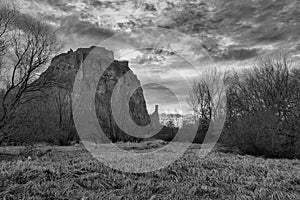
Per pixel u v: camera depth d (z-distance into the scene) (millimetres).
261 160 16188
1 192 8438
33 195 8438
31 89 19125
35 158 15086
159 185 10000
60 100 23406
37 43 18859
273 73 27297
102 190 9414
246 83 29266
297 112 20484
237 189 9930
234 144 21031
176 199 8789
